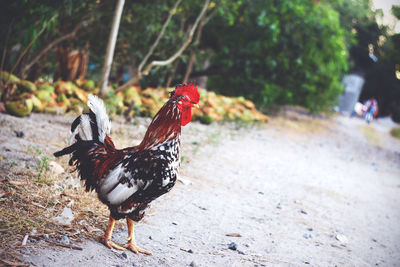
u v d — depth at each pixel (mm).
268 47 16078
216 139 10203
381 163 13234
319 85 19891
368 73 40375
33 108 8453
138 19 11141
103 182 3479
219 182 6871
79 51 11453
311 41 16500
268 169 8594
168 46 12867
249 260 4227
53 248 3430
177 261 3842
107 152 3637
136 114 10617
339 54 17422
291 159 10242
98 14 10156
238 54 16062
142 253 3838
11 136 6516
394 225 6727
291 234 5289
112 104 9953
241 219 5438
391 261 5098
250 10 14742
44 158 5215
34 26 8109
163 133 3510
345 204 7344
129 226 3885
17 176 4820
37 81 10750
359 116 36031
